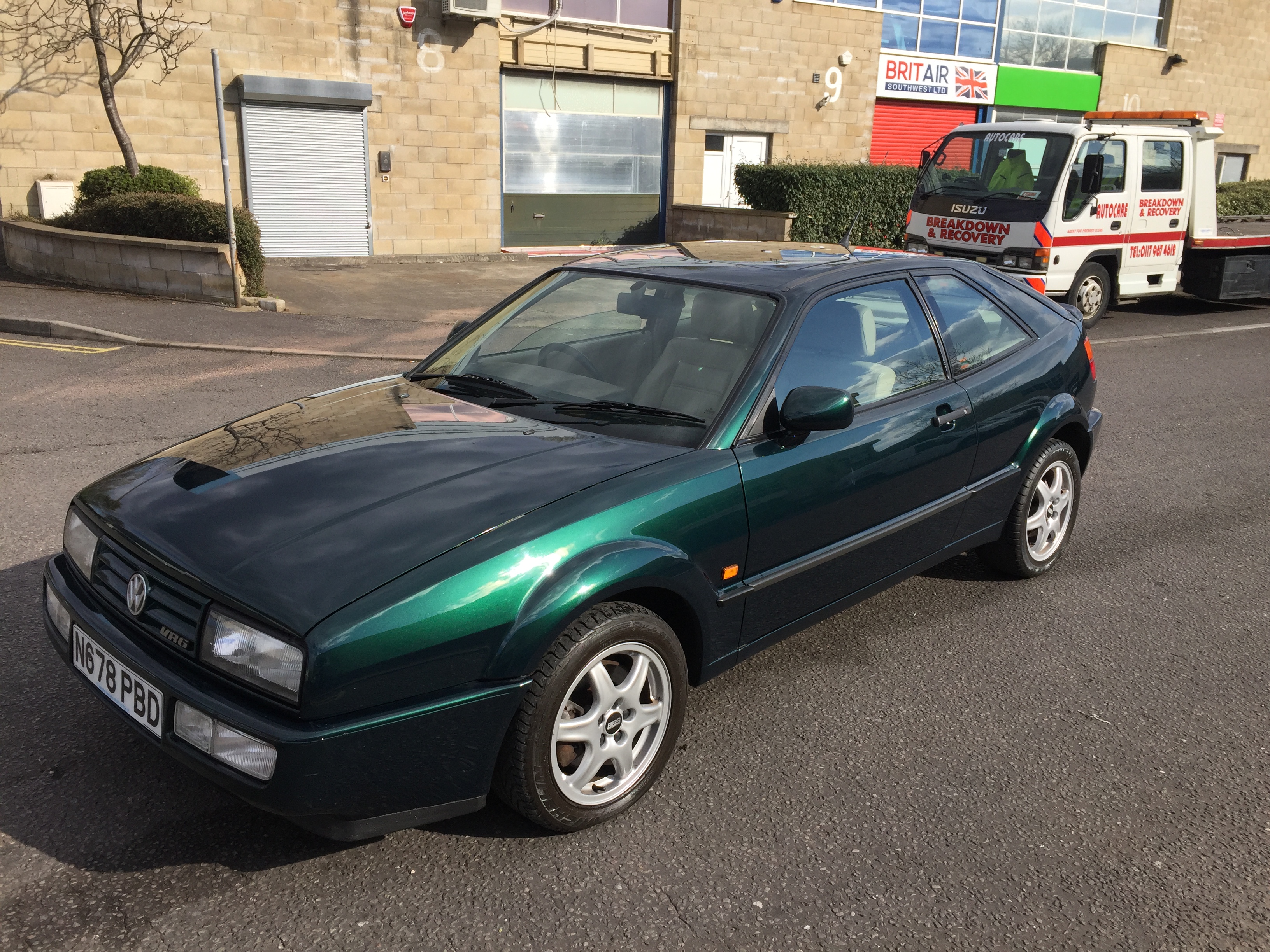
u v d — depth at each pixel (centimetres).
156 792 308
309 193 1700
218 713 249
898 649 434
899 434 387
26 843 283
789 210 1816
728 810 317
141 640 276
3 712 345
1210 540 579
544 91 1914
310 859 284
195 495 300
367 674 248
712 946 259
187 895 267
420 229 1819
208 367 936
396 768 257
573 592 275
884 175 1875
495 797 319
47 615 318
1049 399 477
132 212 1285
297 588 254
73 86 1478
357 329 1157
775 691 395
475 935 259
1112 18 2803
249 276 1288
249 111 1611
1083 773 346
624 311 395
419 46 1727
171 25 1523
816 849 300
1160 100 2961
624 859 291
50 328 1066
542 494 296
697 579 313
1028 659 429
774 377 351
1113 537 579
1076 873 294
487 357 402
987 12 2525
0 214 1471
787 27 2150
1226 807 330
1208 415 879
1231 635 459
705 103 2086
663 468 316
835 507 363
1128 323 1396
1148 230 1291
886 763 347
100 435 693
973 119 2605
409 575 259
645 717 311
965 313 453
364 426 346
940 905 278
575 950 255
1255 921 278
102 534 298
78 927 254
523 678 271
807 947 261
